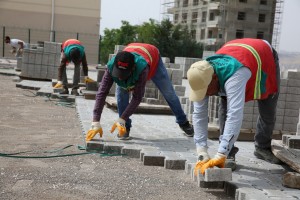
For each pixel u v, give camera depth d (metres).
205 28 49.22
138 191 4.04
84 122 6.89
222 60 3.91
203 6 49.47
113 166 4.84
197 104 4.07
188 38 42.50
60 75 10.06
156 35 41.34
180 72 9.38
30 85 11.98
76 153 5.24
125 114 5.19
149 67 5.29
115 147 5.35
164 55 40.59
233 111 3.72
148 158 4.98
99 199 3.77
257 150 5.13
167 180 4.44
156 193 4.02
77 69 10.10
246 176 4.39
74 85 10.27
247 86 3.97
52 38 32.53
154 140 5.94
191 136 6.30
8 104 9.04
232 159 4.73
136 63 5.06
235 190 3.97
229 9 47.62
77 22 34.91
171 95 6.01
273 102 4.63
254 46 4.10
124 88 5.22
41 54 13.50
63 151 5.30
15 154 5.05
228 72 3.77
